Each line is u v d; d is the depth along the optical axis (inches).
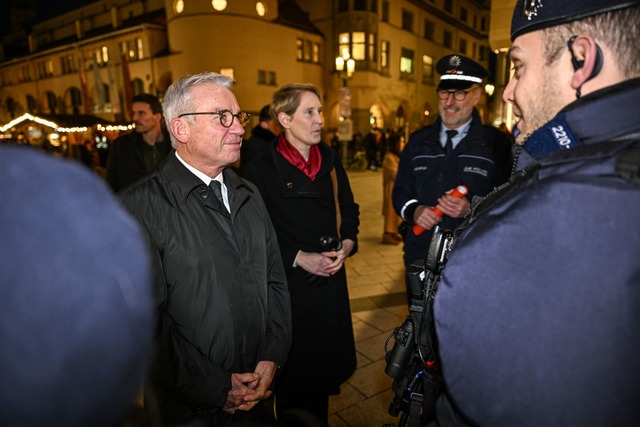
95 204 13.8
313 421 27.2
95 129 658.8
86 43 1130.0
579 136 26.3
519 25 29.8
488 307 22.9
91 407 12.8
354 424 89.1
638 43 25.2
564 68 27.8
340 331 83.5
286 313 65.2
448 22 1240.2
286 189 77.5
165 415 52.3
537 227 22.2
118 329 13.3
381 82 973.8
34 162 13.2
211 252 53.8
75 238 12.7
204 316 52.6
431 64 1186.0
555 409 21.1
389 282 173.6
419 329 39.6
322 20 939.3
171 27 839.7
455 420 26.9
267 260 64.4
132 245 14.6
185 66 823.7
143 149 135.3
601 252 20.7
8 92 1550.2
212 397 50.8
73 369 12.2
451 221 86.0
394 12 987.3
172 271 51.7
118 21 1151.6
